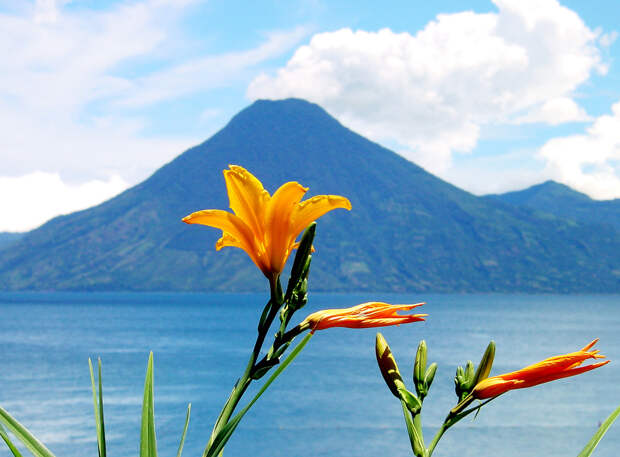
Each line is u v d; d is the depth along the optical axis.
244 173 1.33
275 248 1.30
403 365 69.38
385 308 1.25
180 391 53.16
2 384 56.41
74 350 84.50
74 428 37.00
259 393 1.21
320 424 40.53
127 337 104.88
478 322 146.00
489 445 33.84
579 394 54.06
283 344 1.25
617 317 165.88
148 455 1.29
